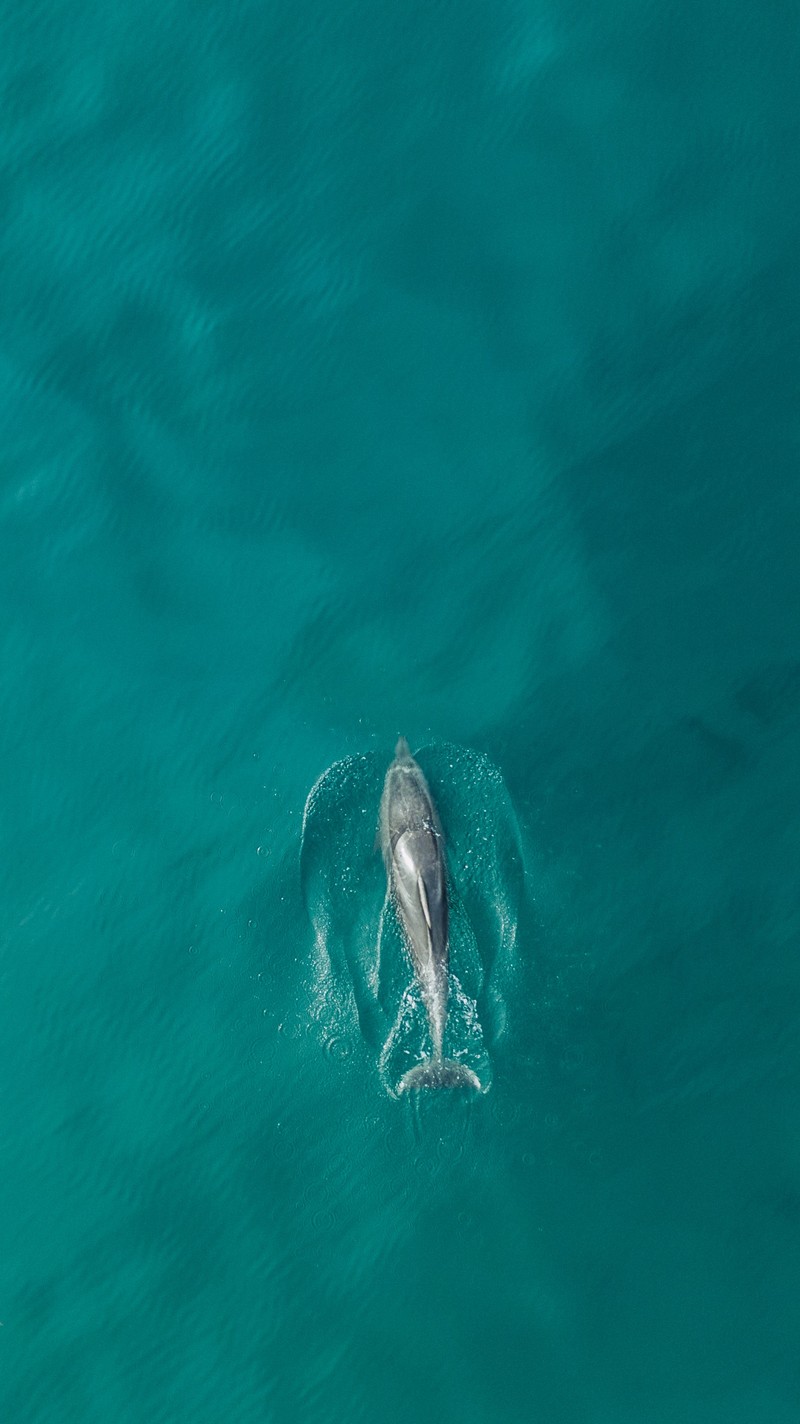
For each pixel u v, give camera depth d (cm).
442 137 3325
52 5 3516
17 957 2777
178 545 3077
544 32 3378
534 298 3184
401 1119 2575
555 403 3102
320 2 3472
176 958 2764
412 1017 2647
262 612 3006
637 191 3228
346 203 3312
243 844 2836
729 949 2638
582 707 2861
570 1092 2559
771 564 2916
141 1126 2636
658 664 2872
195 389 3206
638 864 2728
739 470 2994
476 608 2969
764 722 2795
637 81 3309
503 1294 2434
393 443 3112
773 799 2739
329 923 2756
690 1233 2433
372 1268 2481
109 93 3462
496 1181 2514
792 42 3300
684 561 2945
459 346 3170
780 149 3222
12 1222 2578
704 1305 2378
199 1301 2489
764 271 3136
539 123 3309
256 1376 2422
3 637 3028
